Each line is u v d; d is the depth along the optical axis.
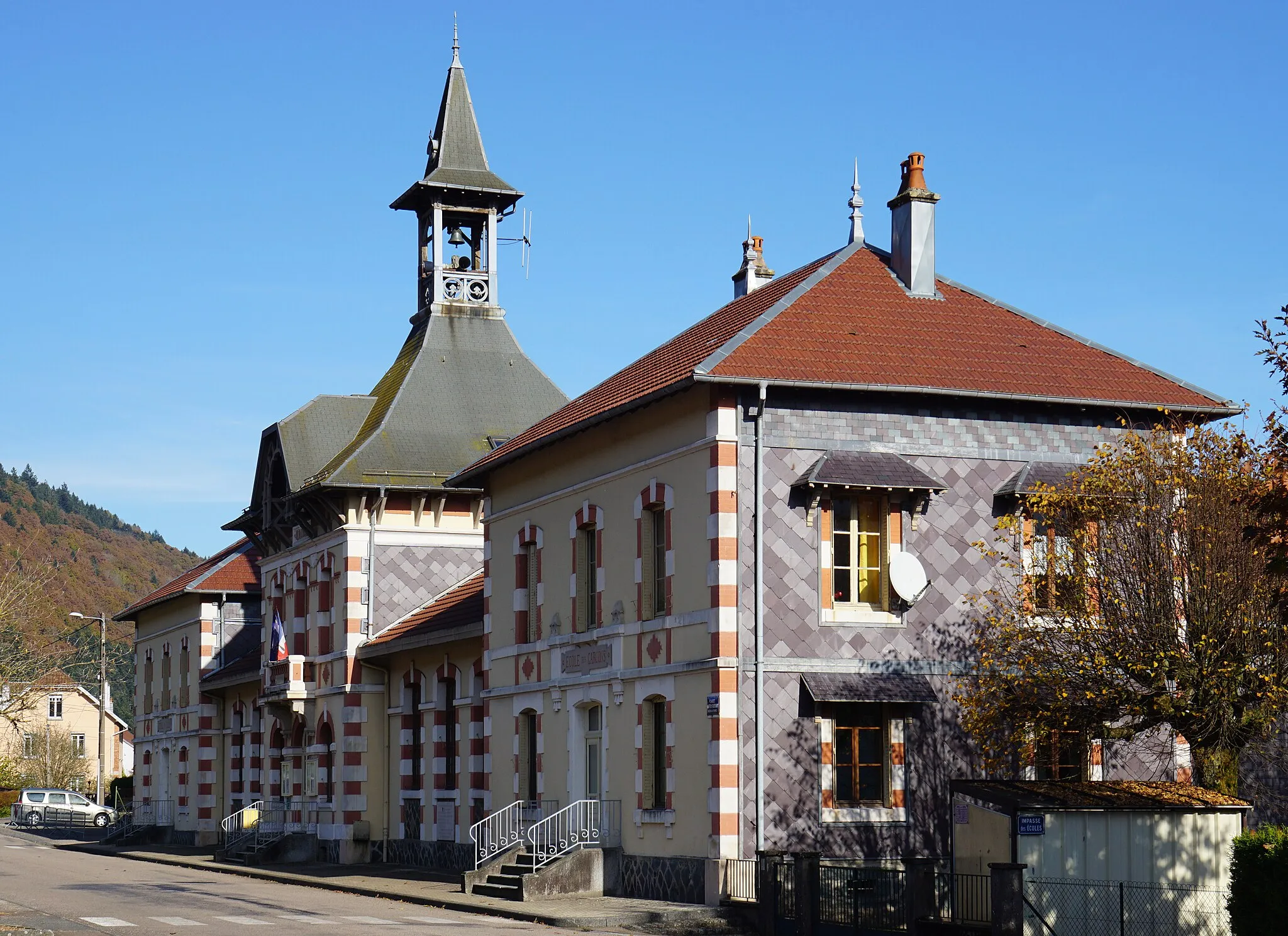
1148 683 23.98
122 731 103.25
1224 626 23.62
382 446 44.16
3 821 78.75
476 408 46.22
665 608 28.61
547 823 32.06
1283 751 24.91
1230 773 25.05
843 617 27.20
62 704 105.12
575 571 31.95
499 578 35.47
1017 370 28.75
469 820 38.09
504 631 35.00
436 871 38.44
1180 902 22.27
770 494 27.08
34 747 92.44
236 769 54.16
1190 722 23.80
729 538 26.72
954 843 22.92
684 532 27.92
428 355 46.91
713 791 26.33
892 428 27.83
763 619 26.73
